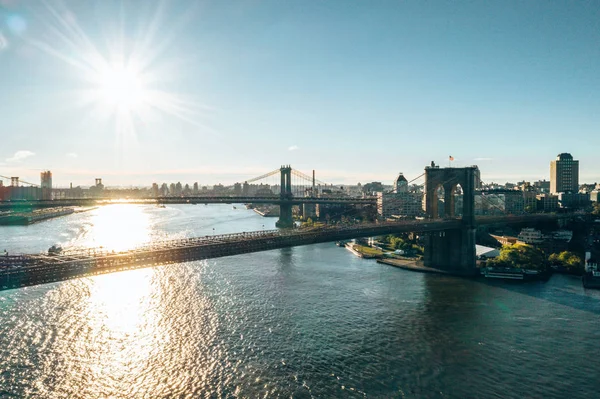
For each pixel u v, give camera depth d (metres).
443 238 183.50
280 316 114.38
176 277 157.62
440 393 78.19
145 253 95.38
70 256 90.69
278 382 80.25
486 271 169.75
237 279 156.12
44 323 105.75
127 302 124.31
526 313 121.12
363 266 187.25
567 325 111.38
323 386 79.38
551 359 91.69
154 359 88.00
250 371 84.00
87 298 127.44
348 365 87.50
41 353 89.50
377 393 77.75
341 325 109.06
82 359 87.38
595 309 124.94
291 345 95.88
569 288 150.50
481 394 78.12
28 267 80.19
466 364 89.06
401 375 84.12
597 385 81.50
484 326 110.19
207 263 187.62
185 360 87.81
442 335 103.69
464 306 127.25
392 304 128.25
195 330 103.12
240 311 117.75
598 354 94.19
